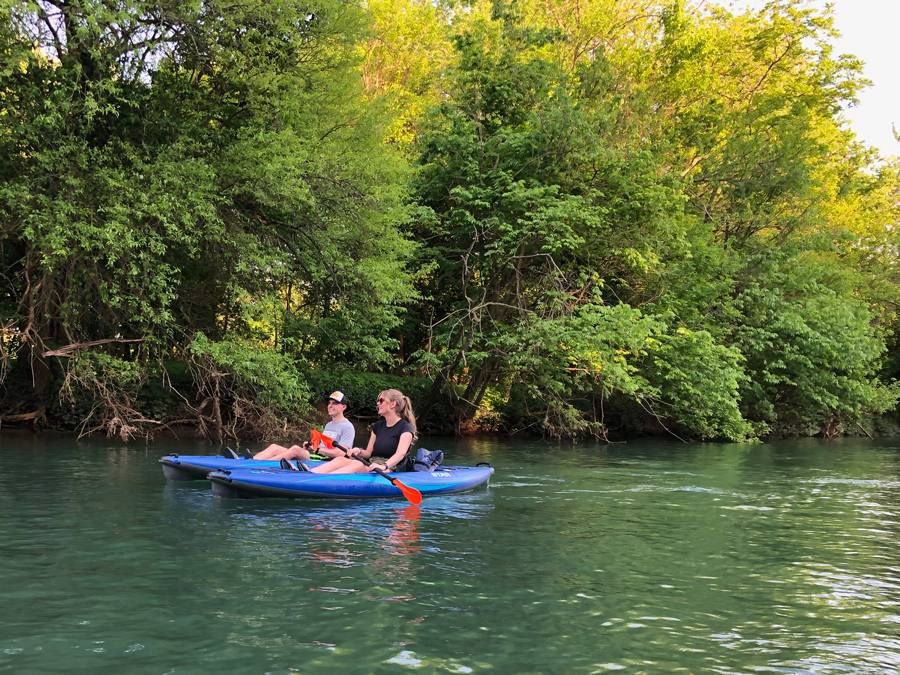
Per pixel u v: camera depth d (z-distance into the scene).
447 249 17.59
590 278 17.11
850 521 7.77
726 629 4.14
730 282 19.47
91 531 6.21
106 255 11.69
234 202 12.84
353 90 15.33
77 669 3.37
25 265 12.63
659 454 15.11
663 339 17.64
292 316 14.95
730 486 10.40
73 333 13.25
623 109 19.11
